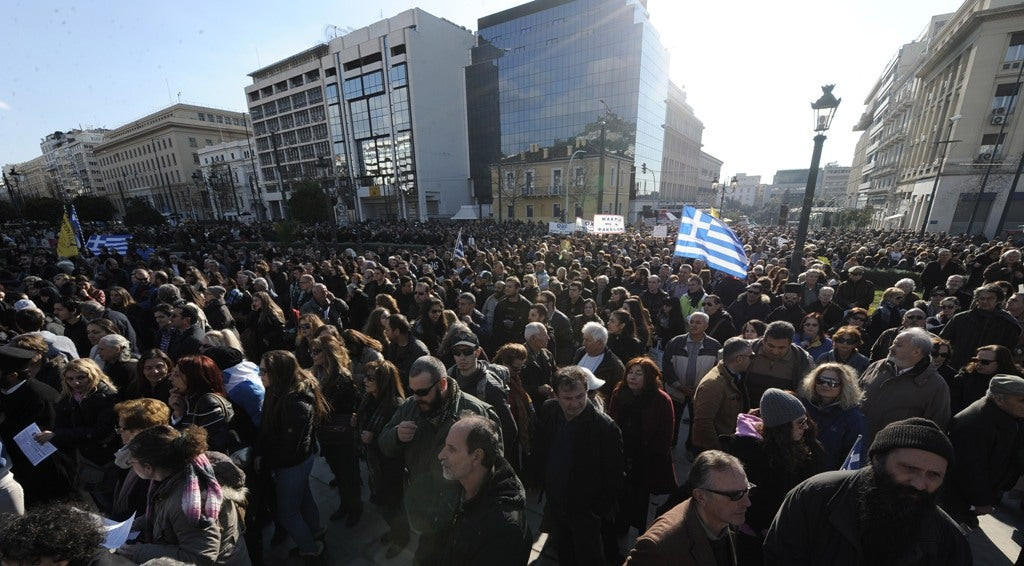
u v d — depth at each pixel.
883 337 4.41
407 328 4.15
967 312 4.41
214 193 74.69
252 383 3.00
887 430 1.55
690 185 96.50
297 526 2.87
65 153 115.25
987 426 2.66
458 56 64.50
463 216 49.75
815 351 4.28
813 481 1.74
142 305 6.79
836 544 1.61
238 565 2.16
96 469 3.03
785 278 7.75
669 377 4.40
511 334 5.74
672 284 7.68
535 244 17.39
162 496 2.00
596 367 3.81
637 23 48.97
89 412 2.99
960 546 1.49
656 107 58.44
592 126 54.22
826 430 2.62
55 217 44.12
